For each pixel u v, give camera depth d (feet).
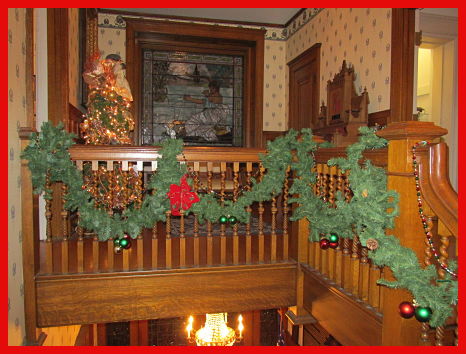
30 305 8.07
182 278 8.80
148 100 20.25
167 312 8.74
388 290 6.14
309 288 9.07
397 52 11.81
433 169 5.41
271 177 9.31
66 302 8.28
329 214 7.81
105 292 8.45
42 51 11.10
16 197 7.68
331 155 8.13
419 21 12.25
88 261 9.10
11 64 7.30
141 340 18.76
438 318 5.04
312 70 17.89
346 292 7.52
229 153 9.36
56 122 11.21
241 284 9.14
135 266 8.80
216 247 10.35
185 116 20.76
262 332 19.72
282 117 21.45
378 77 12.94
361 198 6.17
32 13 8.15
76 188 8.41
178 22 19.77
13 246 7.50
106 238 8.47
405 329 5.88
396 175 6.03
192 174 9.52
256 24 21.04
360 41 14.02
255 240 11.11
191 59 20.75
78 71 13.98
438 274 5.74
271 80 21.29
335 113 14.51
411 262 5.45
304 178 8.79
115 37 19.34
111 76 11.69
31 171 7.97
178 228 12.48
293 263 9.43
